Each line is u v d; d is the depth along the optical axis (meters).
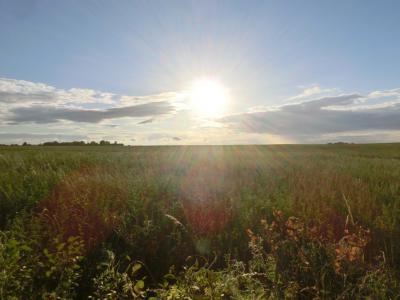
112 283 3.06
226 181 8.37
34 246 4.02
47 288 3.22
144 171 9.34
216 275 3.17
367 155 27.83
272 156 20.44
